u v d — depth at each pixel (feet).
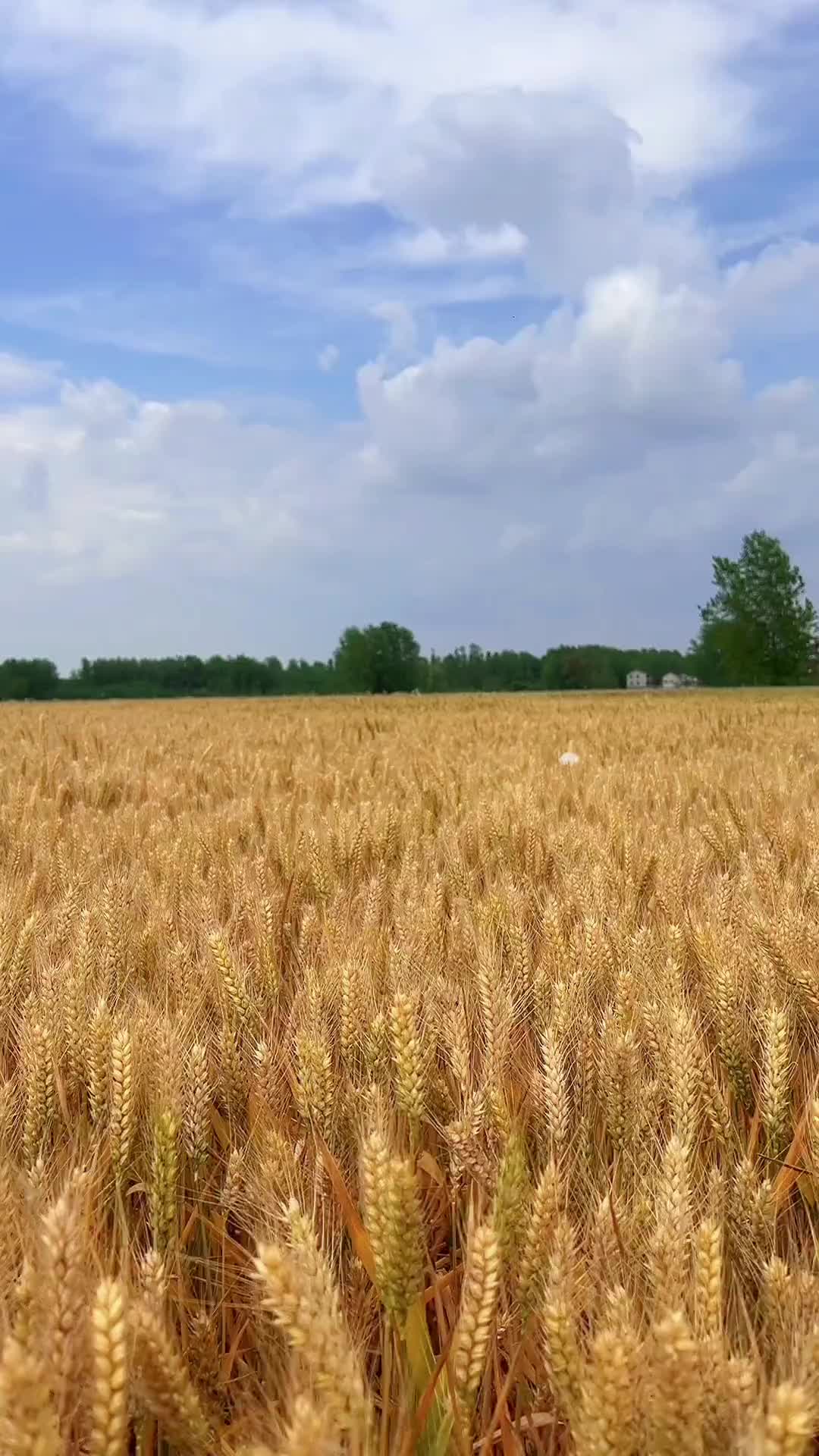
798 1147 8.23
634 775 30.99
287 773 36.65
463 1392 5.51
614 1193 7.48
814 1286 6.28
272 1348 6.51
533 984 11.44
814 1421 5.38
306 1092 8.61
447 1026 9.71
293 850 19.02
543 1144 8.52
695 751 46.78
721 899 14.49
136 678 498.28
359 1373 5.32
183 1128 8.64
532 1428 6.14
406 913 14.17
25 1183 6.95
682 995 10.99
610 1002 11.07
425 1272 7.59
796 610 329.11
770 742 48.39
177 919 14.73
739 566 334.44
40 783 32.35
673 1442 4.76
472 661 512.63
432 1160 8.48
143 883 16.52
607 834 20.16
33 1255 6.38
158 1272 6.41
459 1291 7.29
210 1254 8.02
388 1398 6.03
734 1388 5.19
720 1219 7.04
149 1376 5.43
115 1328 4.82
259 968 12.46
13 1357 4.36
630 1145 8.44
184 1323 6.74
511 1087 9.08
